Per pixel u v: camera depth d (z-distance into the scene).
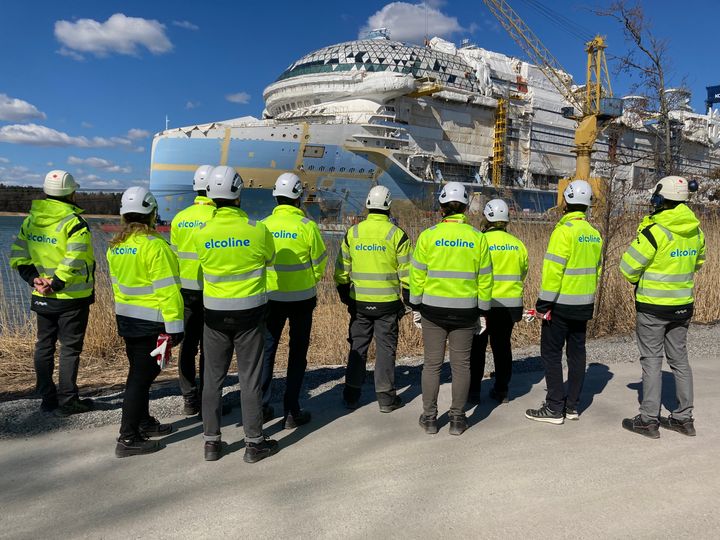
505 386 5.27
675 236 4.26
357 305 4.95
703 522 3.00
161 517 3.07
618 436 4.33
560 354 4.65
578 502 3.21
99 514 3.11
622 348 7.54
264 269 3.97
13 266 4.84
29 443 4.21
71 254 4.61
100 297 8.66
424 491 3.36
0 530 2.95
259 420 3.89
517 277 5.22
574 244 4.48
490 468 3.70
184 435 4.41
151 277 3.89
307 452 4.03
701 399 5.23
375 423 4.68
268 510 3.14
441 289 4.30
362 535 2.87
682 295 4.30
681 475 3.58
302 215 4.79
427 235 4.39
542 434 4.38
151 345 3.99
